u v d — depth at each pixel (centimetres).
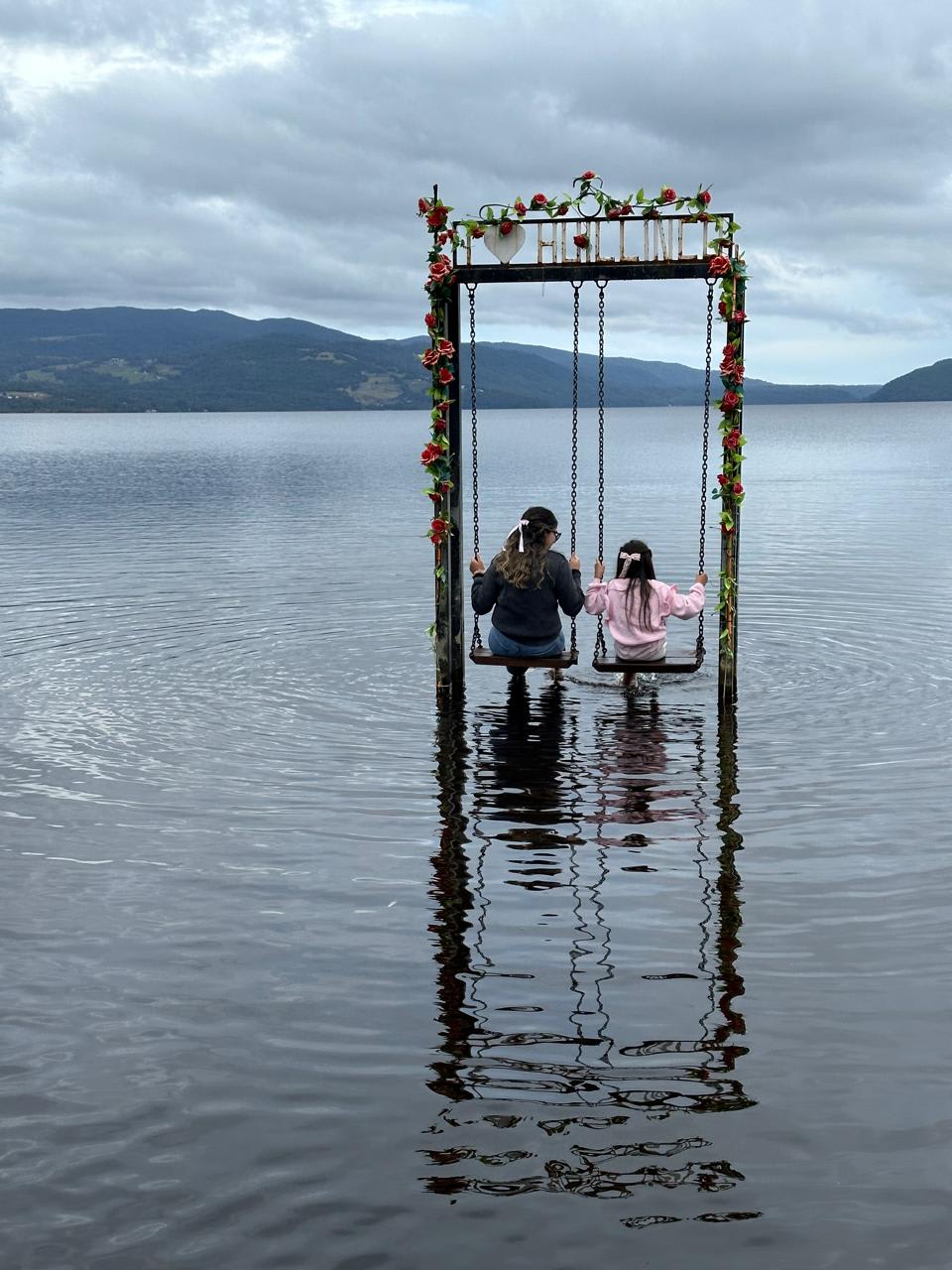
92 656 1262
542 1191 406
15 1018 523
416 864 697
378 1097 461
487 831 749
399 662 1228
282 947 591
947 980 548
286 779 856
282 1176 415
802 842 723
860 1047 491
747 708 1034
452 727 989
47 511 3269
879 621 1425
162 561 2062
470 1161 421
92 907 641
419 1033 508
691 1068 478
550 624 1094
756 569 1923
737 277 1011
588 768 875
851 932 600
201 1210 398
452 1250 378
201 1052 495
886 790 814
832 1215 392
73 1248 380
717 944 589
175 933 608
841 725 975
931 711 1012
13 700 1076
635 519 3005
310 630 1393
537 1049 493
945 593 1627
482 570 1108
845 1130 436
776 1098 456
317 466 6338
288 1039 504
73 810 796
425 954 582
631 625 1086
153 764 893
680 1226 387
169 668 1203
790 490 4056
